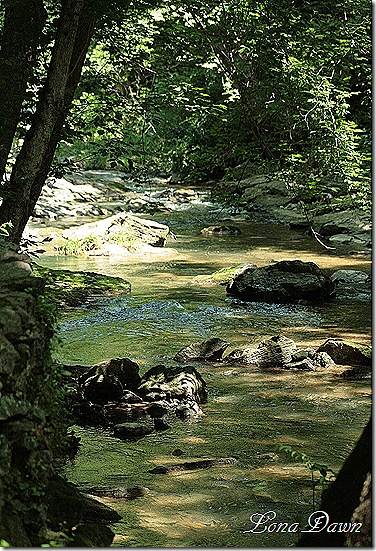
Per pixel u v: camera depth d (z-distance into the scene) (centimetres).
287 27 1220
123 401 911
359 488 417
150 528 580
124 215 2083
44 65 1139
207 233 2348
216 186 1418
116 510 618
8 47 1041
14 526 396
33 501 423
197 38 1244
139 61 1240
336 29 1260
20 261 513
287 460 748
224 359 1117
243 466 732
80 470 713
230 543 565
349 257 1977
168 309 1420
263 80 1267
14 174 1045
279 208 2725
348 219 2302
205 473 711
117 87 1292
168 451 771
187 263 1888
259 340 1219
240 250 2073
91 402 906
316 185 1332
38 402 456
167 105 1315
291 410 901
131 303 1460
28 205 1053
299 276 1534
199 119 1384
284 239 2256
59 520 449
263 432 827
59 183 2908
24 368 436
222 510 630
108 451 765
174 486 680
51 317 487
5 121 1045
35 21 1056
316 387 994
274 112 1292
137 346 1170
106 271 1764
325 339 1231
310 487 683
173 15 1291
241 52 1235
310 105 1284
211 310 1426
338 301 1532
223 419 868
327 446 787
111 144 1226
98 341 1191
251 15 1213
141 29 1239
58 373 515
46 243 2142
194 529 587
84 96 1351
